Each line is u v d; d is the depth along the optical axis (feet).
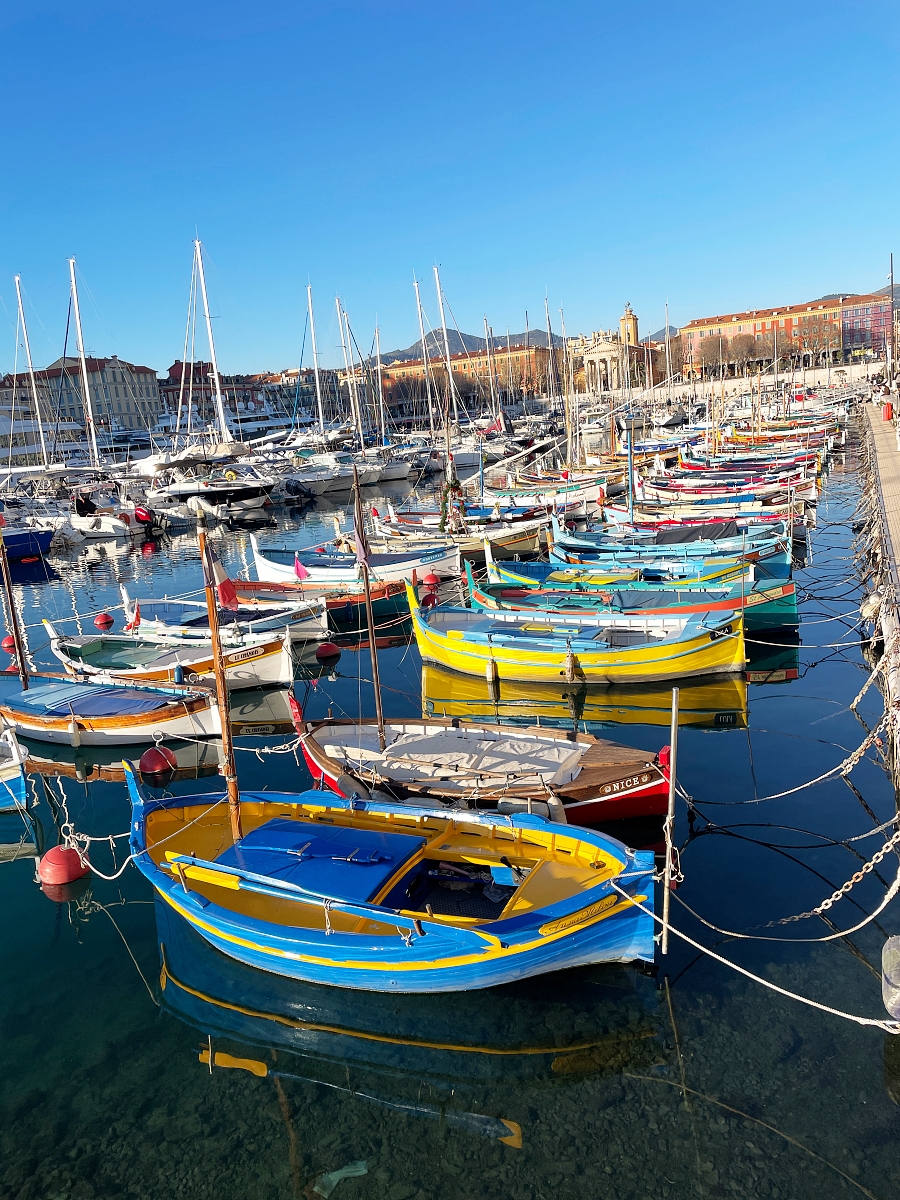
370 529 155.43
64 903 48.62
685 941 39.99
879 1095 30.73
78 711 71.46
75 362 500.33
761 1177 28.02
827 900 39.63
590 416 386.73
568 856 41.55
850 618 96.48
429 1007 36.94
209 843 46.29
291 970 38.52
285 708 79.05
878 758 59.21
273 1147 30.68
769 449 222.69
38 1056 35.83
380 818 45.65
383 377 571.28
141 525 210.79
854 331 554.87
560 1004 36.45
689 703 73.51
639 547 115.44
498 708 73.67
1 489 242.78
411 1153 30.12
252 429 430.20
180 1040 36.45
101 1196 28.99
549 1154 29.58
